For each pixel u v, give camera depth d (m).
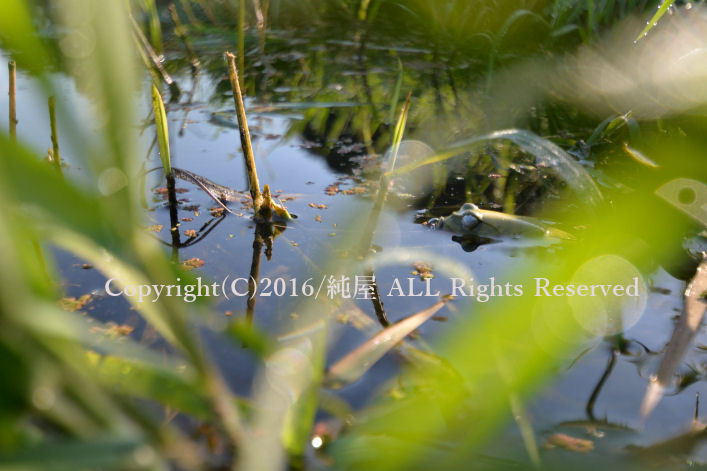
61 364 0.38
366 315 0.81
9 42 0.29
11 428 0.40
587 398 0.77
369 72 1.15
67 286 0.83
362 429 0.75
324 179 0.95
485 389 0.47
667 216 0.87
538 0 1.19
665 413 0.76
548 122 1.02
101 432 0.40
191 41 1.26
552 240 0.87
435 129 1.03
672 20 1.09
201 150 0.99
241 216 0.90
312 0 1.44
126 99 0.30
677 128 0.99
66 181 0.30
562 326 0.34
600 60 1.10
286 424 0.67
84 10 0.28
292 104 1.07
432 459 0.71
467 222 0.88
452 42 1.25
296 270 0.84
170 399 0.65
